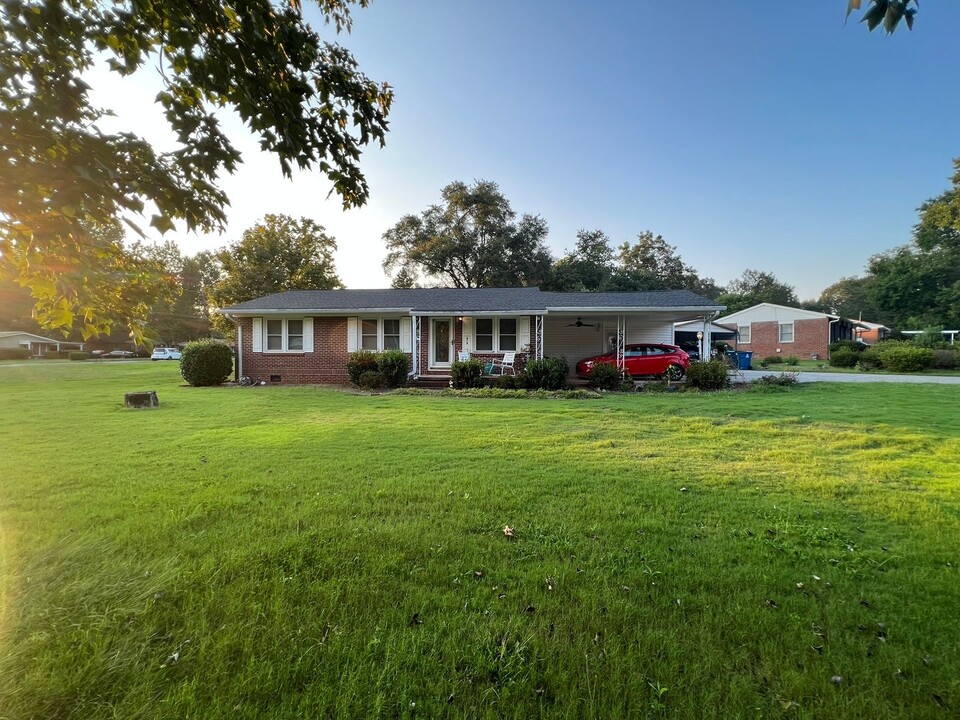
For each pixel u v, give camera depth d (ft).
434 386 50.80
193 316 191.83
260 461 18.28
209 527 11.37
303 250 99.76
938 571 9.32
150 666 6.43
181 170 7.18
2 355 145.07
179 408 34.12
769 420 27.84
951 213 34.94
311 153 8.52
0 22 6.07
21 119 5.88
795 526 11.60
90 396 42.57
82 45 6.58
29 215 6.11
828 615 7.78
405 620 7.63
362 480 15.64
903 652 6.84
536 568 9.43
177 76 7.23
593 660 6.71
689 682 6.28
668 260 167.53
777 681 6.27
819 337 107.65
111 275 8.48
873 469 17.21
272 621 7.52
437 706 5.85
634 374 53.52
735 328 118.32
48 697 5.82
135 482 15.23
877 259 141.79
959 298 114.73
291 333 56.39
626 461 18.54
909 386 48.01
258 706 5.82
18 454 19.53
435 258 118.42
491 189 120.98
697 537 11.04
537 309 51.42
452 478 15.90
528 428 25.85
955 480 15.71
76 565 9.23
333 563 9.52
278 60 7.43
